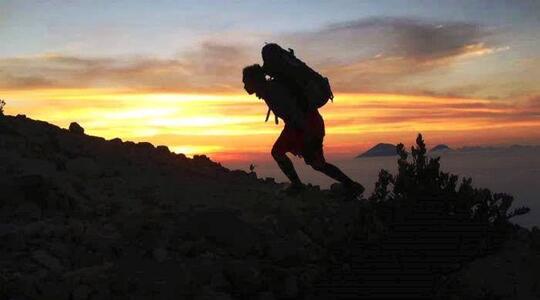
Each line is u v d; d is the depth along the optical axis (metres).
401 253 5.41
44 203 6.13
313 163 7.11
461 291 5.24
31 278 4.44
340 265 5.28
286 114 6.64
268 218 6.27
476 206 5.93
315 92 6.60
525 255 5.96
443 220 5.81
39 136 8.93
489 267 5.63
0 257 4.85
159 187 7.57
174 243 5.42
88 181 7.42
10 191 6.08
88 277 4.63
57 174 7.28
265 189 8.07
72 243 5.27
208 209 6.35
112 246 5.23
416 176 6.10
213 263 5.08
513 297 5.29
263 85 6.62
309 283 5.03
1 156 7.49
